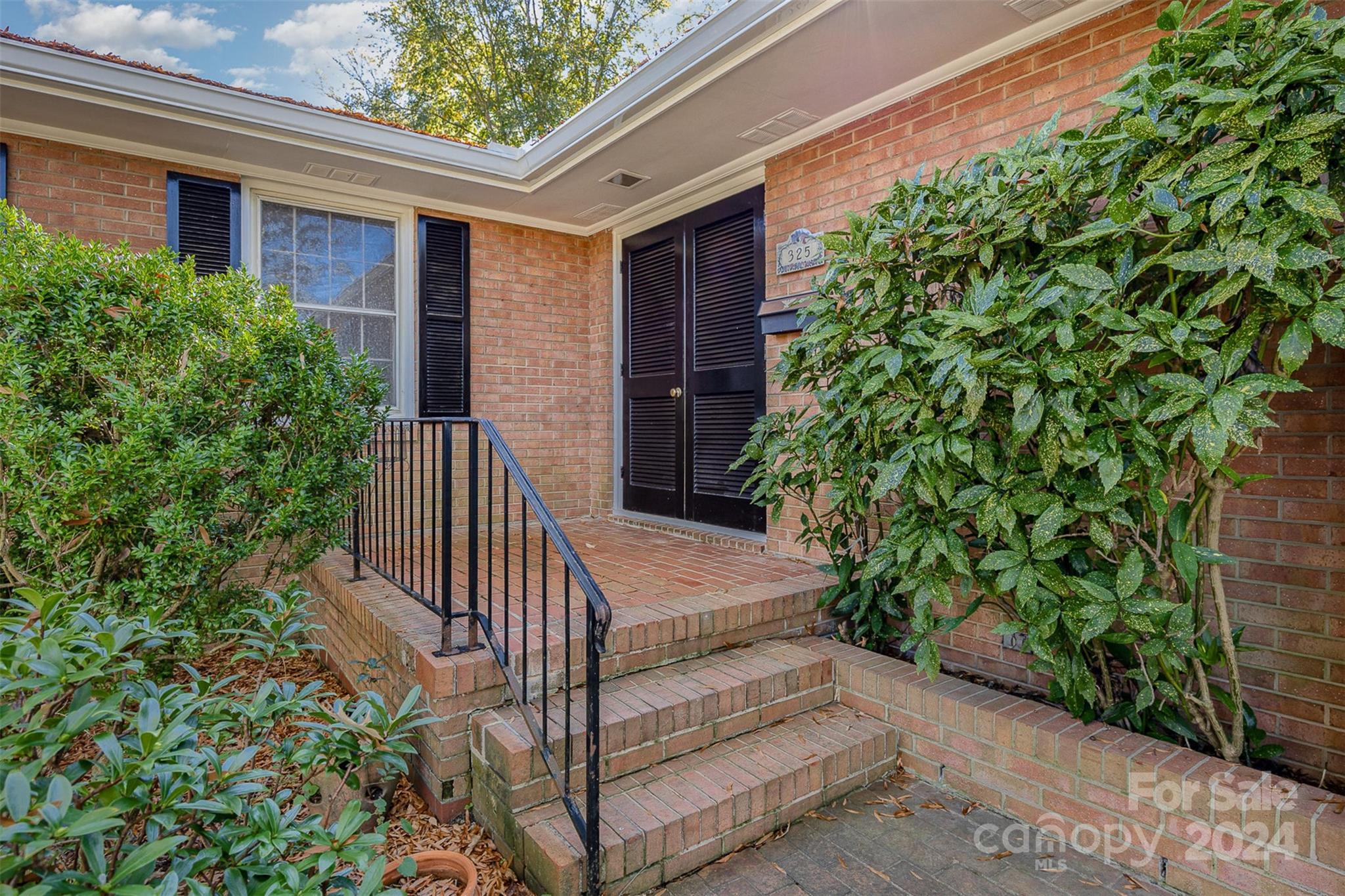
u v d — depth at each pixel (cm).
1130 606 195
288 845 140
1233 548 231
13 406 216
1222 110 168
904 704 258
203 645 254
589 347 569
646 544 445
